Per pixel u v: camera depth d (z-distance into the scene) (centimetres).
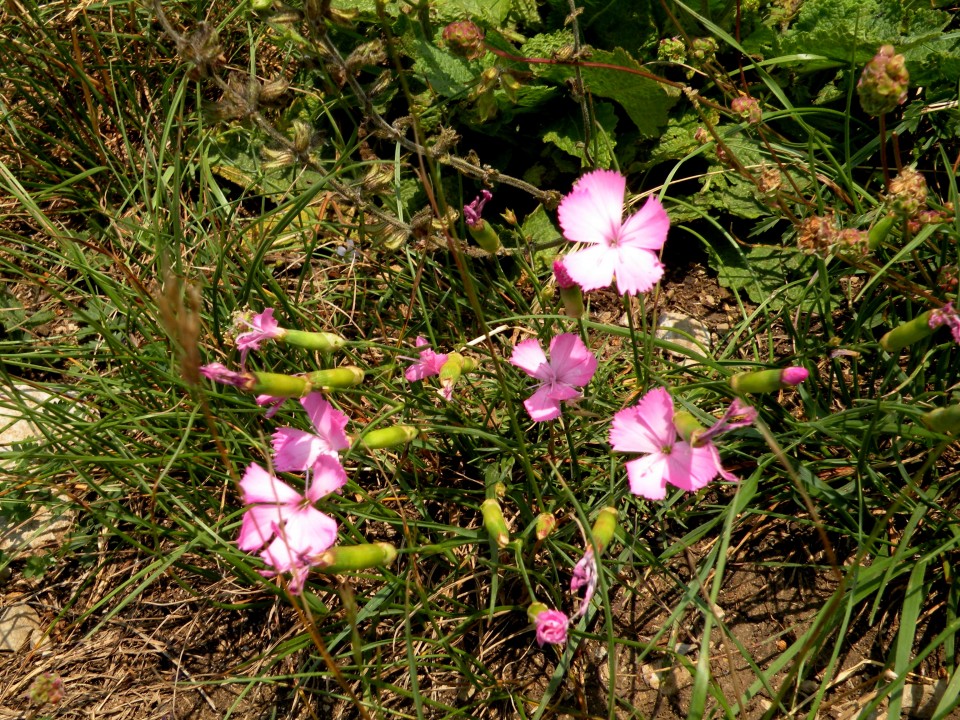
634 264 32
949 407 30
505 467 36
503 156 45
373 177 38
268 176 45
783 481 36
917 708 34
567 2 43
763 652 36
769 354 38
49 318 44
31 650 38
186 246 43
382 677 36
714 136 37
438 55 43
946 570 34
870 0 41
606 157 43
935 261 39
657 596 36
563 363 33
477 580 37
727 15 43
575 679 34
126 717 37
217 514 39
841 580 30
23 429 42
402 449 37
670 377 39
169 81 44
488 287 42
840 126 42
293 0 44
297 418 38
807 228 34
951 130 41
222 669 38
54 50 47
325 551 31
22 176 46
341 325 43
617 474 36
